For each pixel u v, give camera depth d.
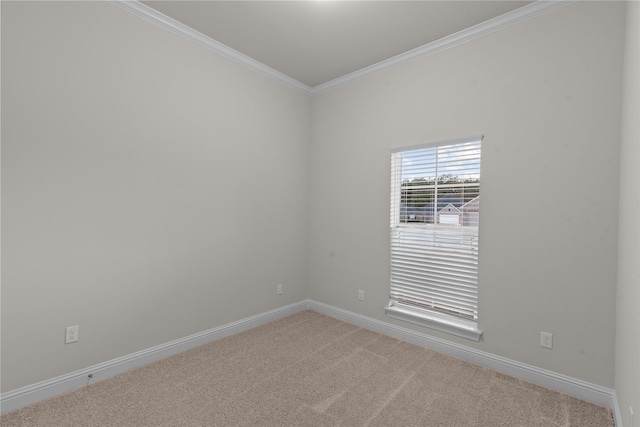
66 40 2.05
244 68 3.14
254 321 3.29
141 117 2.42
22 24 1.89
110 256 2.28
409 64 2.98
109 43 2.24
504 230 2.41
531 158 2.28
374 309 3.24
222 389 2.16
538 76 2.26
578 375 2.10
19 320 1.91
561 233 2.17
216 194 2.95
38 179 1.96
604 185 2.01
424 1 2.24
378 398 2.07
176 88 2.63
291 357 2.64
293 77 3.54
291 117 3.64
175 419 1.84
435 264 2.82
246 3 2.31
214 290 2.95
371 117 3.26
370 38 2.74
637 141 1.45
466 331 2.58
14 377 1.90
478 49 2.55
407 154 3.01
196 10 2.40
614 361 1.97
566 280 2.15
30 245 1.94
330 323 3.42
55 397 2.03
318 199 3.77
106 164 2.25
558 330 2.18
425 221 2.88
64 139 2.06
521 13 2.30
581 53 2.09
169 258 2.62
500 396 2.11
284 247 3.61
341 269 3.54
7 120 1.85
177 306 2.68
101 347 2.25
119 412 1.89
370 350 2.78
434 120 2.80
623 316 1.73
